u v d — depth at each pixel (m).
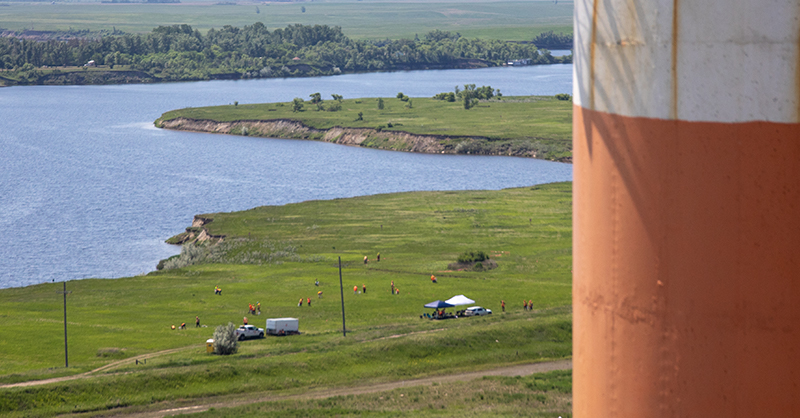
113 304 81.88
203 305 80.25
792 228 7.25
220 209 164.00
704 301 7.67
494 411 40.59
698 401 7.82
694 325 7.76
